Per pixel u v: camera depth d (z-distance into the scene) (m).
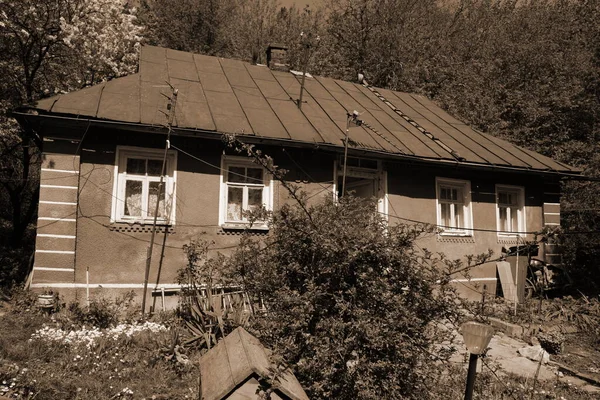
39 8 12.80
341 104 14.14
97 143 9.70
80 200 9.47
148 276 9.62
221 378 3.74
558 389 7.60
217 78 13.11
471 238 13.50
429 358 4.83
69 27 12.77
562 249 15.33
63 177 9.28
